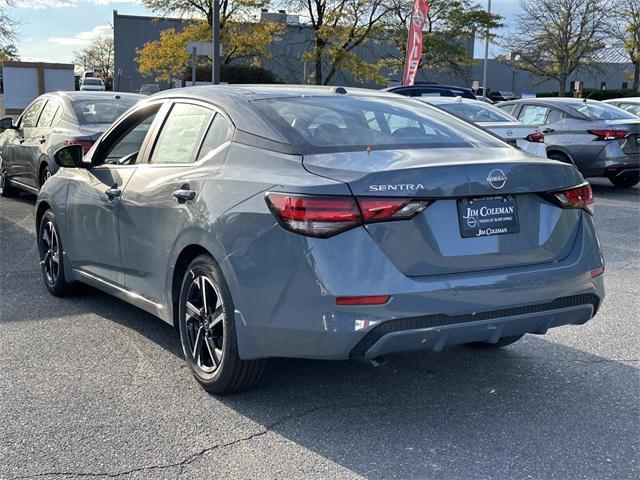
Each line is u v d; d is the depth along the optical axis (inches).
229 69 1742.1
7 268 279.4
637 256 315.3
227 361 150.8
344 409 153.3
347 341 130.4
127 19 2431.1
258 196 142.6
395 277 131.3
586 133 514.6
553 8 1815.9
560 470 128.1
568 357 186.7
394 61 1668.3
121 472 126.0
